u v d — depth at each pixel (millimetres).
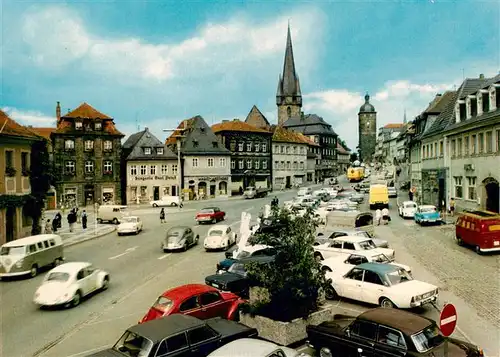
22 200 31234
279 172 90562
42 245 22531
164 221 43312
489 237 22375
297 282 12195
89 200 62938
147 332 9430
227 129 80000
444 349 8484
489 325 12734
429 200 47062
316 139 122062
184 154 71688
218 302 13070
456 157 38219
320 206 43375
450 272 19016
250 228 33188
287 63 132125
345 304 15398
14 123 32250
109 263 24688
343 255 19094
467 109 35500
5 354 12117
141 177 67062
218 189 74875
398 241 27594
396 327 9312
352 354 9953
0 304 17000
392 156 128250
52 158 60750
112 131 64312
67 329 14047
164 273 21688
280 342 11633
